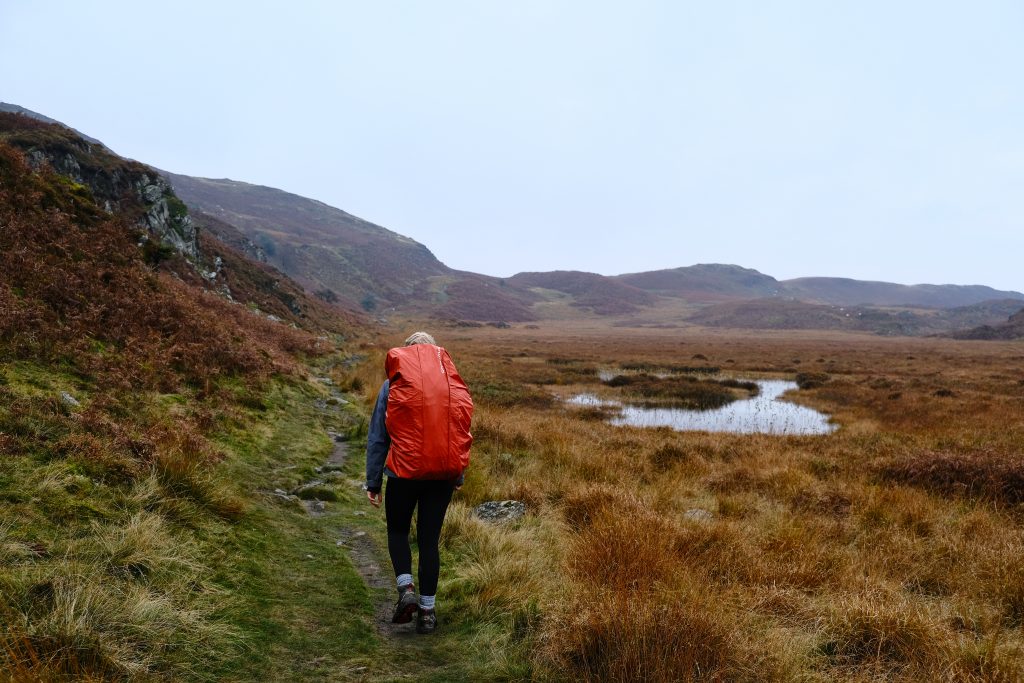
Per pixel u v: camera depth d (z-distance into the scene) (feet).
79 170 81.15
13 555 10.16
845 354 209.15
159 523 13.00
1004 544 18.47
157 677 8.71
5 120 80.12
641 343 272.10
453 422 11.29
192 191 579.89
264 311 111.04
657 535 16.37
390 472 11.24
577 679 9.98
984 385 95.61
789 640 11.39
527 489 23.26
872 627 12.08
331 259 504.43
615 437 42.78
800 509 24.72
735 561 16.08
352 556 15.87
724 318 563.89
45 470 13.37
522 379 104.68
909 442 44.50
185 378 28.73
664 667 9.54
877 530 21.12
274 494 19.61
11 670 7.59
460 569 15.21
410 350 11.97
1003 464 28.58
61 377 20.52
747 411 78.95
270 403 33.68
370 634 11.54
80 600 9.47
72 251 32.91
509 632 11.57
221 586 12.07
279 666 9.92
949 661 10.84
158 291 38.01
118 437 16.47
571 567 14.57
